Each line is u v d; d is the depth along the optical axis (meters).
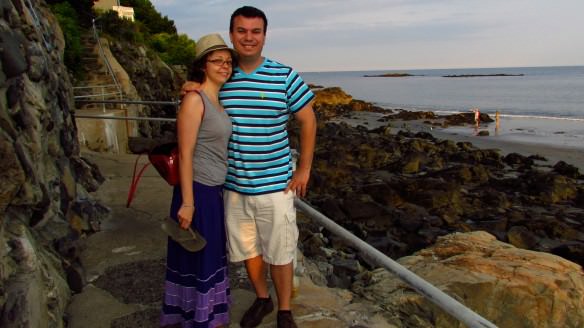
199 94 2.53
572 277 4.74
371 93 92.19
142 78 23.44
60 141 4.44
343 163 18.86
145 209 5.40
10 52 2.82
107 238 4.55
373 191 13.05
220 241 2.76
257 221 2.78
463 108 53.88
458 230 10.87
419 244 9.93
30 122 3.07
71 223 4.28
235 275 3.89
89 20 21.73
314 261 7.09
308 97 2.64
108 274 3.85
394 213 11.34
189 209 2.57
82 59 17.31
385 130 30.50
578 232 10.82
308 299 3.55
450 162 20.67
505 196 13.73
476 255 5.28
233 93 2.61
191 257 2.68
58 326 2.85
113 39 21.58
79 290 3.55
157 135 22.05
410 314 4.38
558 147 25.52
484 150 21.88
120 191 6.08
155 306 3.39
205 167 2.64
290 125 25.78
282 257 2.79
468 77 184.12
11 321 2.20
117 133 10.89
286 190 2.73
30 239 2.73
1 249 2.32
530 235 10.30
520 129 33.91
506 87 97.19
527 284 4.52
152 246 4.40
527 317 4.45
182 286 2.73
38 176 3.13
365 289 4.97
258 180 2.68
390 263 2.39
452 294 4.58
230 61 2.56
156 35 35.84
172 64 33.19
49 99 4.02
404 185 13.70
